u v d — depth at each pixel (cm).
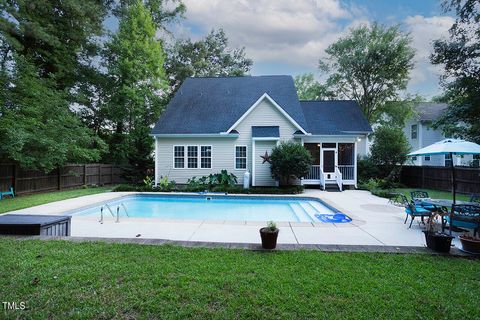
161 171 1747
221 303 308
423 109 2809
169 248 490
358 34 2547
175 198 1401
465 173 1392
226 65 3406
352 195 1385
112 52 2205
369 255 469
